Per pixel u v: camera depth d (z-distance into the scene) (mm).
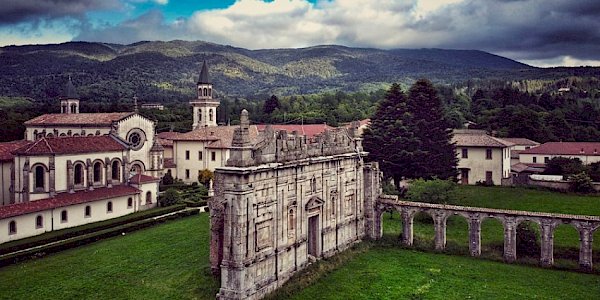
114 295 43844
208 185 106188
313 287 47094
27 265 54531
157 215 81250
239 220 40406
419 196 76438
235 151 40906
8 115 151250
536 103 181375
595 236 63219
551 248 53531
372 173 65125
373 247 62625
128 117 97875
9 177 82250
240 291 40406
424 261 56219
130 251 58094
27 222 65375
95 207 76375
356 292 45750
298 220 49594
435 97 98688
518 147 131875
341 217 59125
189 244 59906
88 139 83938
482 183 104812
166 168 113688
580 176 91750
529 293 45531
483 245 60938
